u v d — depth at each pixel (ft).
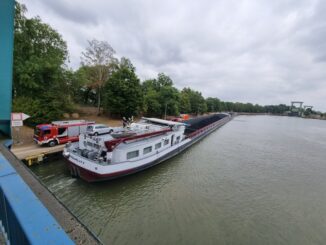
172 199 40.04
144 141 50.67
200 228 32.19
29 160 45.75
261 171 60.08
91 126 65.16
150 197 40.06
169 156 61.62
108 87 114.62
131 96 117.08
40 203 5.75
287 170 62.44
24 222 4.89
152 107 152.25
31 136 62.90
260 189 47.73
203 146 87.81
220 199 41.57
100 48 111.86
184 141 73.41
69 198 36.96
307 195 45.98
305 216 37.65
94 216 33.24
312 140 129.39
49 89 78.64
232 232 31.94
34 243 4.30
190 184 47.37
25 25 72.64
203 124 139.33
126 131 52.24
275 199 43.42
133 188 43.11
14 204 5.49
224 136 120.67
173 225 32.40
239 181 51.42
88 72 112.27
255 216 36.68
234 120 270.46
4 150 10.55
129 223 32.17
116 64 123.03
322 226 34.94
